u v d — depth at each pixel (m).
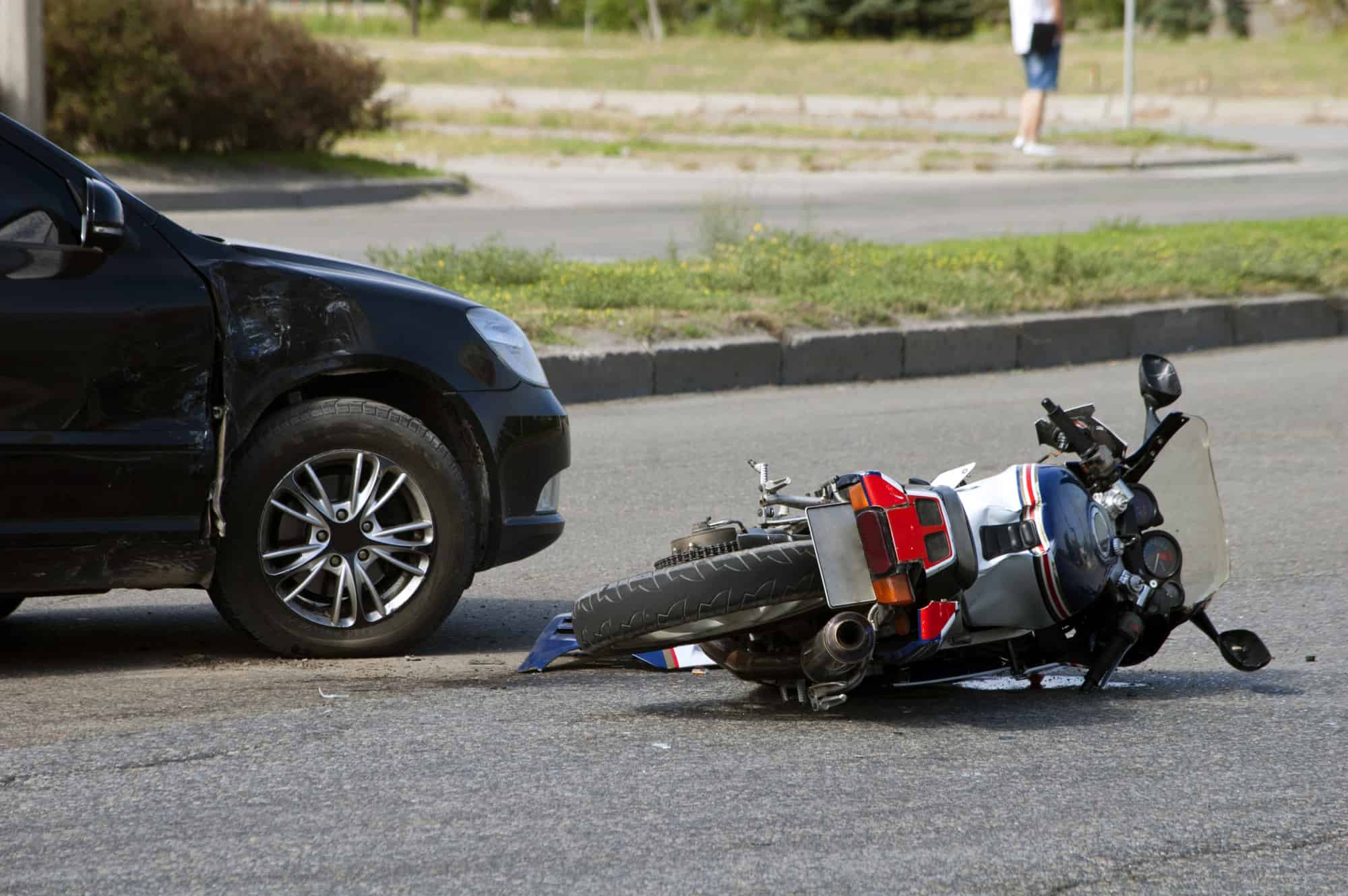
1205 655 20.78
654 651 17.59
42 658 19.92
